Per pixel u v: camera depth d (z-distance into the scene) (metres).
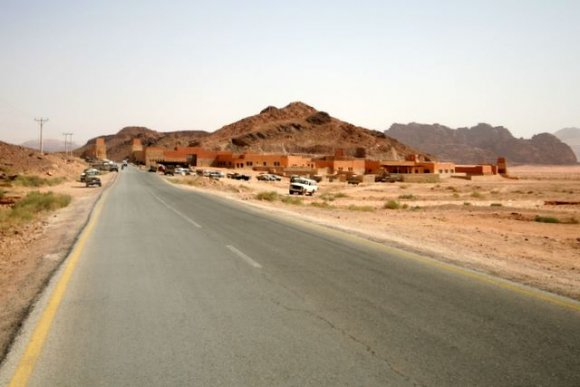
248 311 6.15
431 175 102.31
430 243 13.12
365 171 142.00
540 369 4.33
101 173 98.19
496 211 29.91
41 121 102.25
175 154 157.38
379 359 4.53
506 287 7.52
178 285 7.62
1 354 4.73
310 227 16.02
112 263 9.53
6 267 9.74
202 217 19.34
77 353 4.72
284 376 4.15
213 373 4.21
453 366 4.38
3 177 55.09
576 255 12.80
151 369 4.32
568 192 64.69
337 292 7.16
